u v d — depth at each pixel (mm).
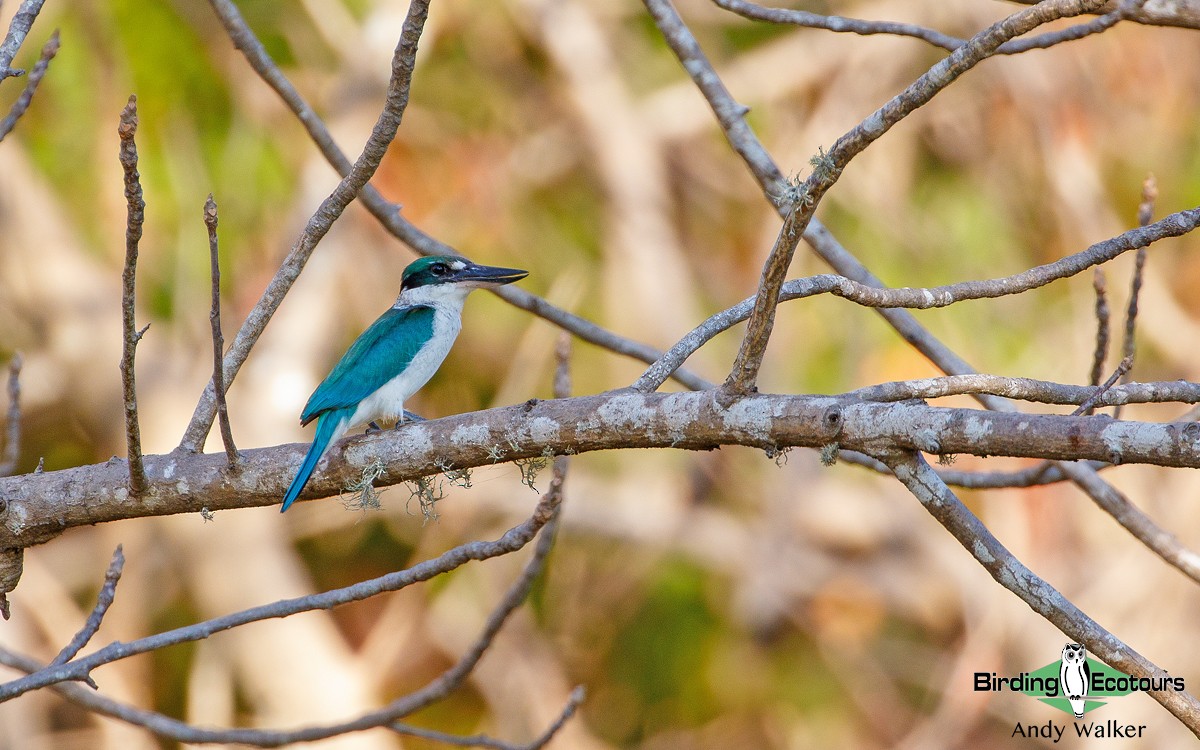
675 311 14664
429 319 7133
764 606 14555
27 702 12727
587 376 14453
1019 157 14242
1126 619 12008
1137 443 3938
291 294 13938
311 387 13695
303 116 7160
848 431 4449
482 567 14727
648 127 15508
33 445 14680
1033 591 4328
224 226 13570
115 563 5391
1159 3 6059
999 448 4176
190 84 13648
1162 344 13070
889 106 3936
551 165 15352
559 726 6449
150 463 5414
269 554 13711
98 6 12883
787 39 15508
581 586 14961
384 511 14320
